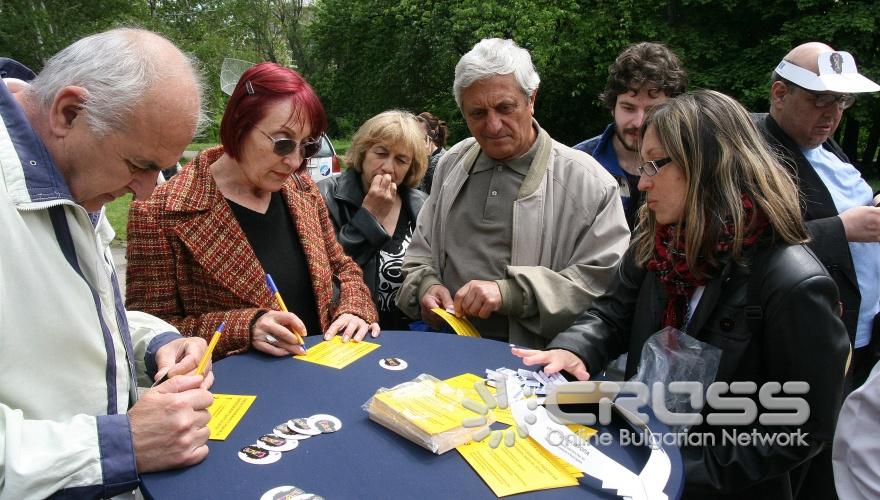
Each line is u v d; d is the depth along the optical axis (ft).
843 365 4.39
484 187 7.87
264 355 5.89
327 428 4.51
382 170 9.50
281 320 6.00
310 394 5.07
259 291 6.48
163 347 5.38
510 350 6.11
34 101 4.16
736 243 4.67
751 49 49.85
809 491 7.38
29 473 3.57
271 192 6.95
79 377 4.20
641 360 5.10
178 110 4.16
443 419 4.39
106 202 4.54
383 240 9.19
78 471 3.70
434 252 8.38
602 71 56.65
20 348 3.93
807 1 46.50
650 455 4.19
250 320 5.97
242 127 6.20
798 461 4.43
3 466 3.56
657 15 55.88
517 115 7.30
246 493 3.71
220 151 7.06
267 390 5.13
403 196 10.16
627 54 9.56
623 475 3.92
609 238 7.38
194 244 6.27
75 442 3.74
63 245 4.20
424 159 9.95
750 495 5.01
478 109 7.29
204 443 4.10
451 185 8.15
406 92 73.00
